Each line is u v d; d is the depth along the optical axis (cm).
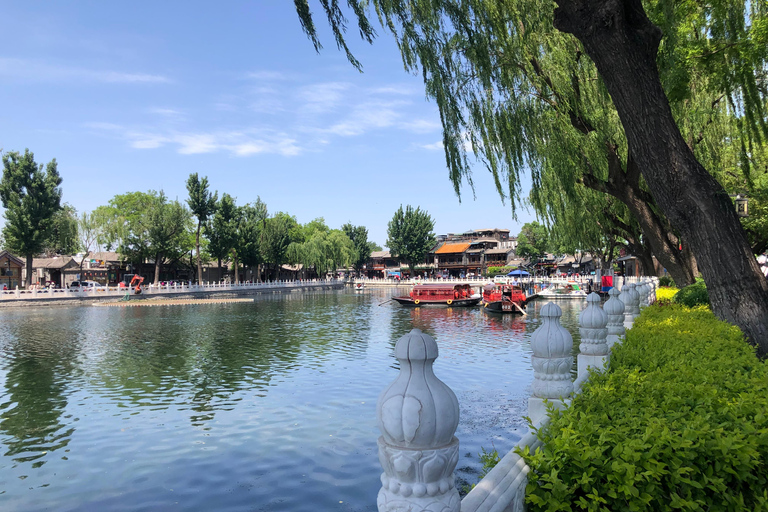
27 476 962
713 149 1697
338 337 2823
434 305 5209
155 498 873
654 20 1113
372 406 1398
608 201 2173
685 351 627
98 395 1539
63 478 953
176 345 2523
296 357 2181
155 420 1287
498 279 7094
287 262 9344
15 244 5912
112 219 6875
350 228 12612
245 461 1023
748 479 299
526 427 1171
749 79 1227
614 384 445
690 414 349
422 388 201
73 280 7375
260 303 5669
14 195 5928
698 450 295
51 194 6066
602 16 789
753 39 1151
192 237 8062
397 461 199
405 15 949
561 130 1316
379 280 10581
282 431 1195
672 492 276
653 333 766
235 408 1387
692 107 1559
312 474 960
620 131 1500
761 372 496
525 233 9488
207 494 887
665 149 838
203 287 6781
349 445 1103
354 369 1911
